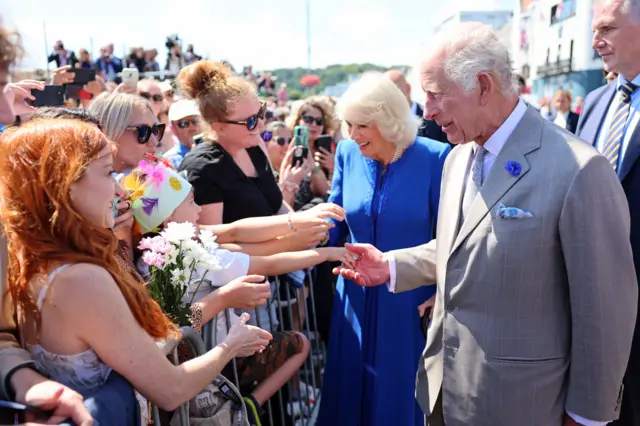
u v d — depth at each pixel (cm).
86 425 130
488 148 203
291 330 326
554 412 193
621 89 275
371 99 288
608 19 261
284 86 2130
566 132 194
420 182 300
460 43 193
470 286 199
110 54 1537
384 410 299
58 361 149
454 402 205
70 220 149
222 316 253
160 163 254
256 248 285
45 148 148
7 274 157
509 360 192
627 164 259
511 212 187
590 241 177
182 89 320
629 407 255
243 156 332
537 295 189
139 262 238
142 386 154
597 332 179
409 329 301
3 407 133
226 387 215
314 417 346
